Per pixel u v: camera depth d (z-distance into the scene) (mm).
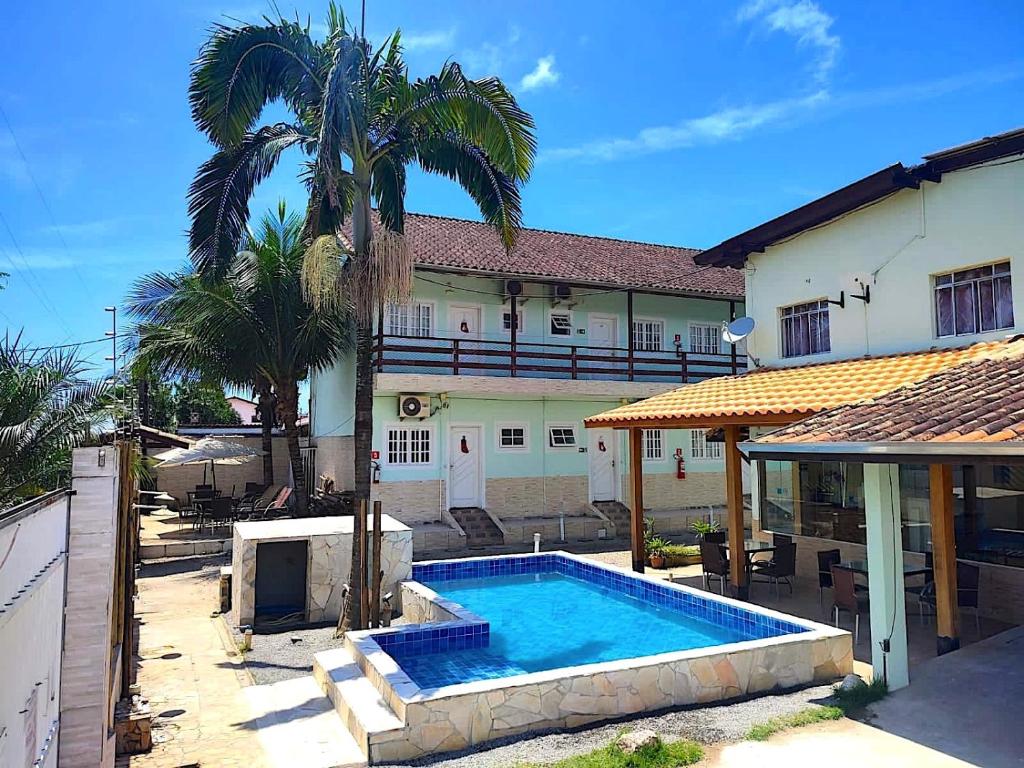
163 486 26297
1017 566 9992
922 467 11312
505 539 19375
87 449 5098
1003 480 10188
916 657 8562
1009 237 10523
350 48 9883
